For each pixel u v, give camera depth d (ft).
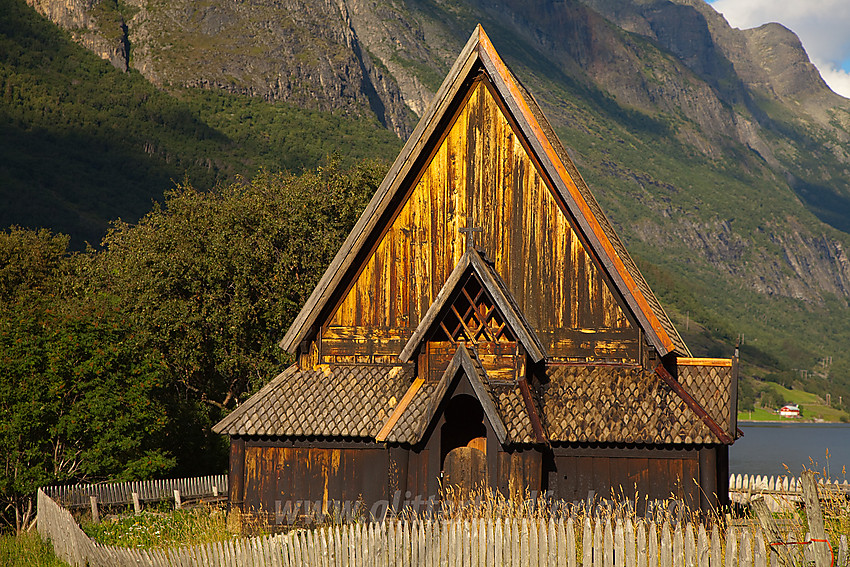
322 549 78.33
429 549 71.26
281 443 104.99
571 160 120.78
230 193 250.37
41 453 147.02
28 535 130.41
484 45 107.14
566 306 103.96
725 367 100.58
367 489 102.89
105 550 99.14
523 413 96.07
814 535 49.85
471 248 102.68
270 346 224.53
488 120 107.65
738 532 60.44
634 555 59.62
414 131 107.86
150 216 246.88
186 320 220.23
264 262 228.02
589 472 97.19
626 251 122.01
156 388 168.14
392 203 109.40
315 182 249.34
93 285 260.83
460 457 102.94
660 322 101.96
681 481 95.35
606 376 100.99
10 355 147.54
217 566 85.92
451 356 102.42
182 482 166.40
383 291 109.29
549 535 64.23
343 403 104.88
